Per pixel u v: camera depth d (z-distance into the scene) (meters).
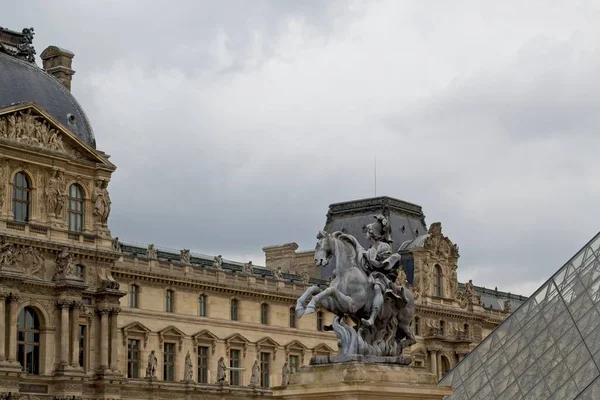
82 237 134.25
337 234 31.78
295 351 173.88
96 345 134.12
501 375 84.50
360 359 29.77
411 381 29.62
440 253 198.62
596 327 82.00
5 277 122.94
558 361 81.50
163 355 152.38
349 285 30.62
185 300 157.12
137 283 150.75
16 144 127.25
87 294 133.62
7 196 126.75
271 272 182.50
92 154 136.50
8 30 137.38
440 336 193.62
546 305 88.88
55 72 147.88
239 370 161.38
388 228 32.66
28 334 126.75
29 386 124.94
